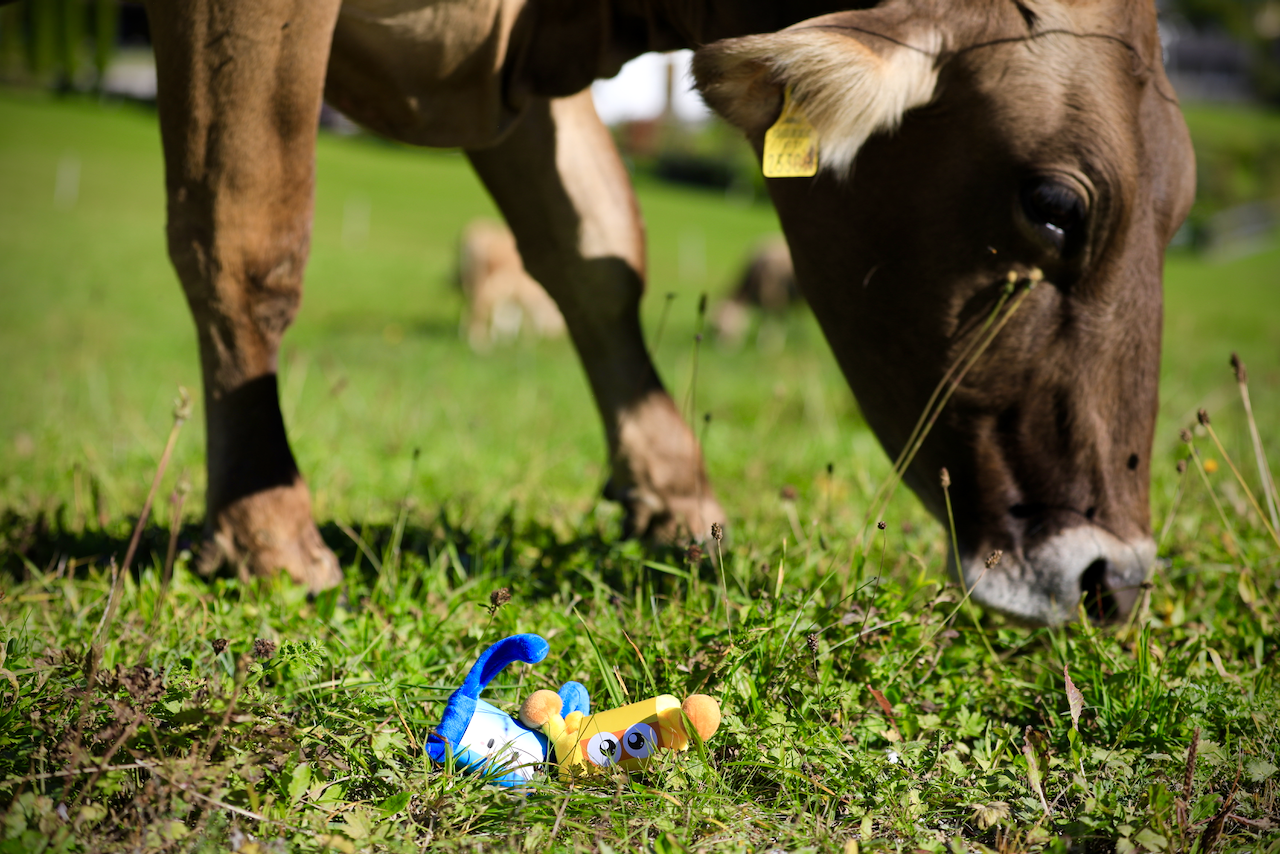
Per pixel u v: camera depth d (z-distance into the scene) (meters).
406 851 2.14
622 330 4.52
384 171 48.50
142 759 2.28
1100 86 3.05
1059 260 3.08
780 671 2.85
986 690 3.06
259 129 3.38
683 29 3.85
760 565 3.65
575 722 2.48
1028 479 3.24
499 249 16.84
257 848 2.04
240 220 3.45
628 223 4.48
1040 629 3.14
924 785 2.54
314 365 10.83
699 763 2.45
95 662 2.42
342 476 5.38
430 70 3.77
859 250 3.35
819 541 4.05
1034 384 3.17
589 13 3.87
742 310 17.84
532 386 10.63
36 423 7.04
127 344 12.91
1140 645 2.95
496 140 4.06
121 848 2.07
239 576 3.57
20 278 18.67
